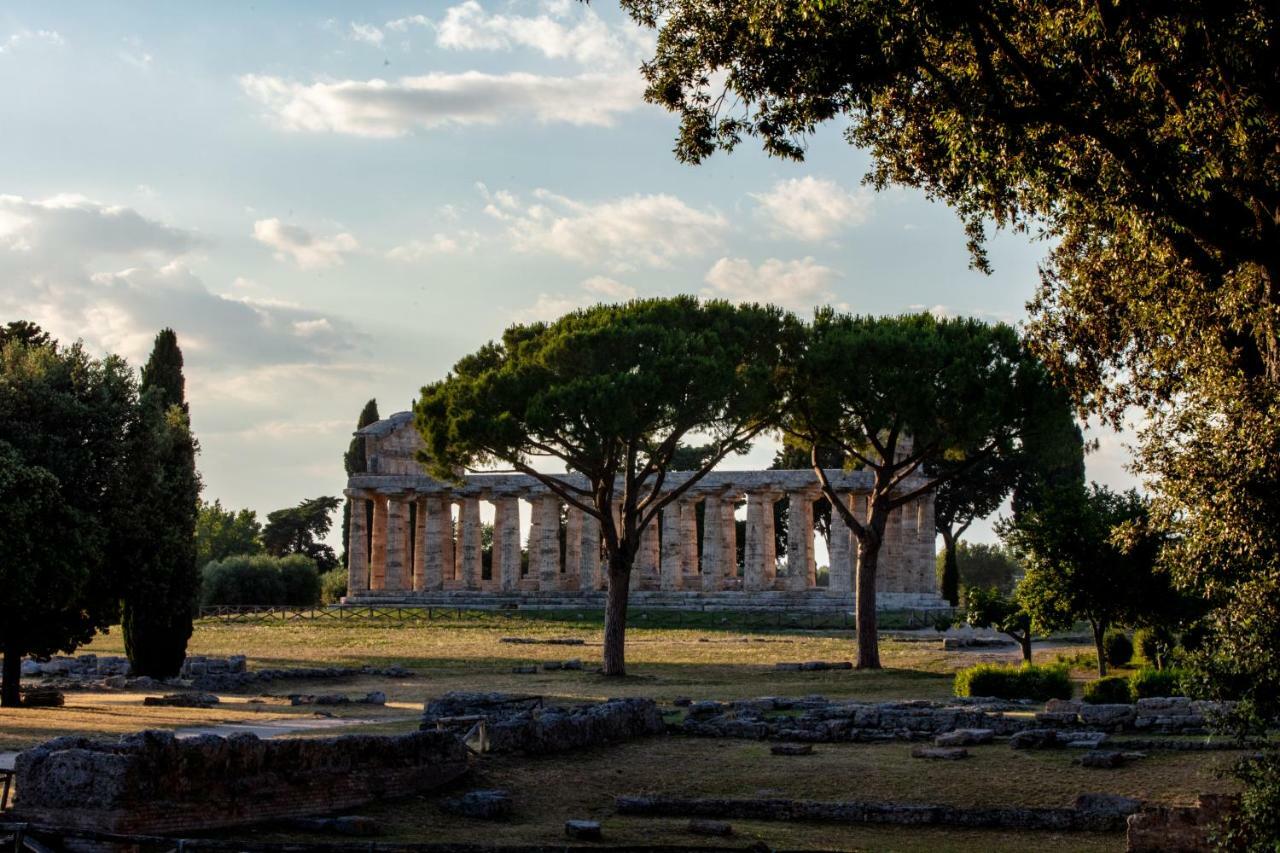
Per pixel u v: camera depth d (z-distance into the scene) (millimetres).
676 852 22453
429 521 109562
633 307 64750
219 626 92062
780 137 33156
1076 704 40812
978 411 58969
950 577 114625
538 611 96500
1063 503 54406
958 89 29484
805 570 99188
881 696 52250
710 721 42344
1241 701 24969
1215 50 26672
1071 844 27078
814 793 31969
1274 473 24391
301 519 165625
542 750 35688
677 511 101688
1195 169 27719
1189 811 25062
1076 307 36750
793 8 29516
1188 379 30484
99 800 21547
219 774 23906
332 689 57969
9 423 51594
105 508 54156
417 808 28297
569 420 58656
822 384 62000
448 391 62594
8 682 49531
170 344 71250
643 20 34469
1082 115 28312
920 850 26469
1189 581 26328
